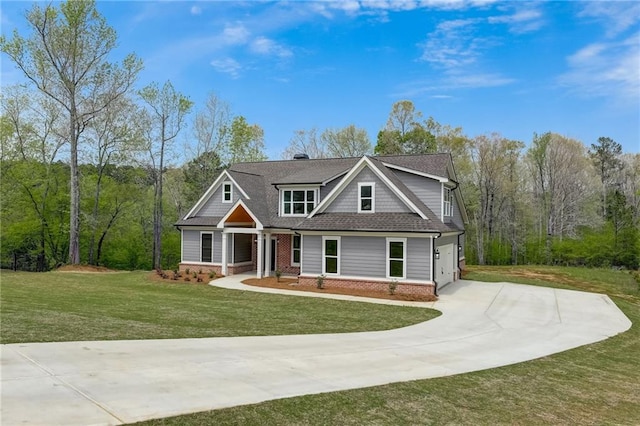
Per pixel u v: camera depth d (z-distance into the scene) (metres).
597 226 46.62
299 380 7.55
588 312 18.03
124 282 23.36
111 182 36.88
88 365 7.27
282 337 11.16
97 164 34.59
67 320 10.93
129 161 35.31
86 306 13.85
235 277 25.05
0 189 32.12
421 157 25.61
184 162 43.94
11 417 5.00
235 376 7.44
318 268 21.55
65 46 29.55
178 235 46.66
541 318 16.31
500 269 36.16
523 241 50.38
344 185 22.08
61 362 7.30
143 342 9.27
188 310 14.33
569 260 45.84
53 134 34.12
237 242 27.20
